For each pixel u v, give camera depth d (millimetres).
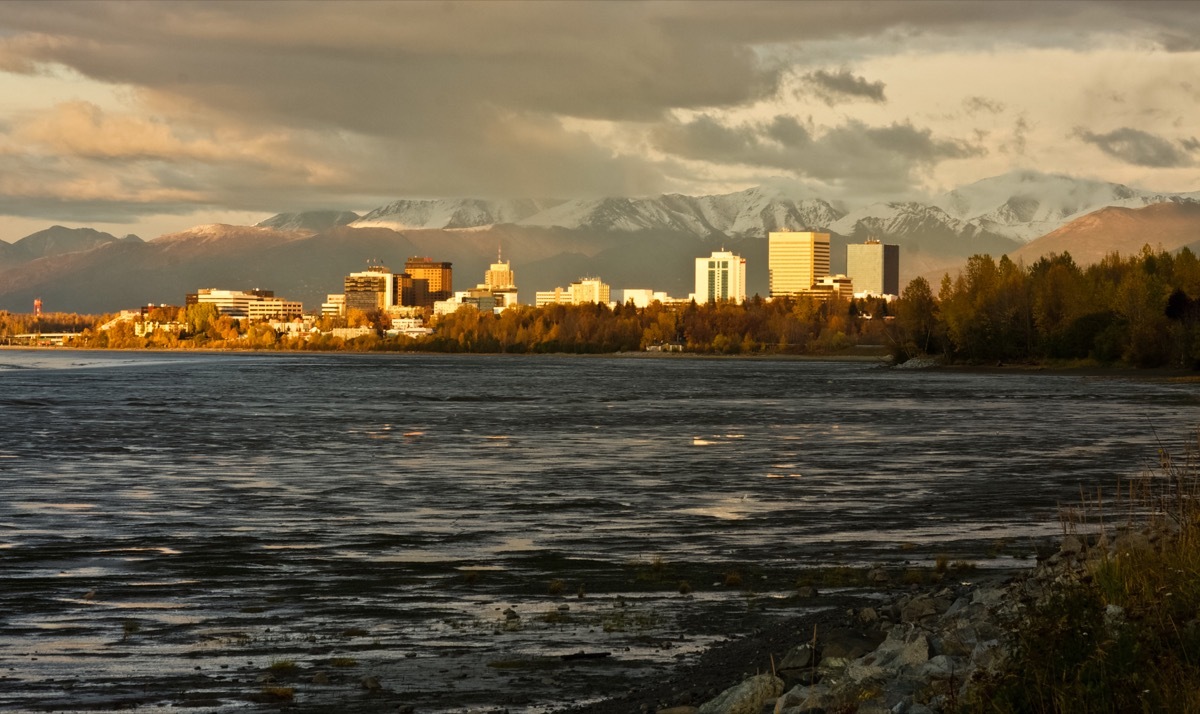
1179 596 15930
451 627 23078
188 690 18625
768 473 54375
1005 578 24969
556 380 190875
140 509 41531
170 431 81625
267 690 18344
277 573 29094
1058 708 13367
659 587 27266
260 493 46375
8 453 64625
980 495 45812
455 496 45469
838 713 15172
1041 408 110312
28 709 17594
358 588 27156
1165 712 12992
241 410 107375
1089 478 51906
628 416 100125
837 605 24906
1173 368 189875
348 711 17500
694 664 20031
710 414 102875
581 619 23781
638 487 48594
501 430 83562
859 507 42312
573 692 18516
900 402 122312
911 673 16688
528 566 30203
